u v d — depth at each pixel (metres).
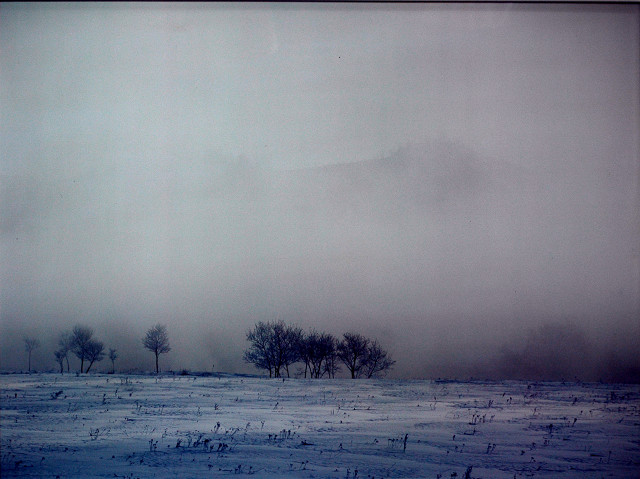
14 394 9.73
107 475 6.44
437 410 9.15
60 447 7.36
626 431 8.35
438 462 7.12
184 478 6.36
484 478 6.67
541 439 8.02
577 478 6.71
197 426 8.38
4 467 6.66
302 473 6.65
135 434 7.98
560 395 9.80
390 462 7.08
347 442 7.80
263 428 8.36
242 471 6.65
